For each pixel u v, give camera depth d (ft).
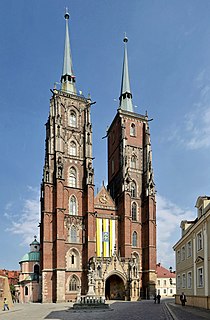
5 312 183.62
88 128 376.48
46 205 333.01
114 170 411.54
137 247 368.89
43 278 314.55
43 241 322.96
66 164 356.59
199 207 173.78
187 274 195.52
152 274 352.49
